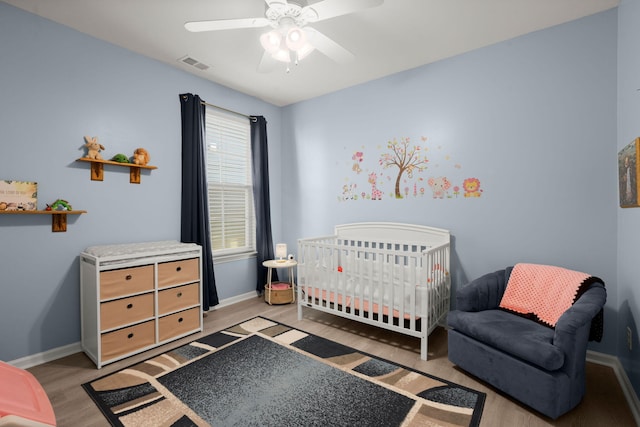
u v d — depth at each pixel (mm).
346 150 3418
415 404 1683
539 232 2369
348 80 3201
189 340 2504
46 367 2090
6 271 2029
